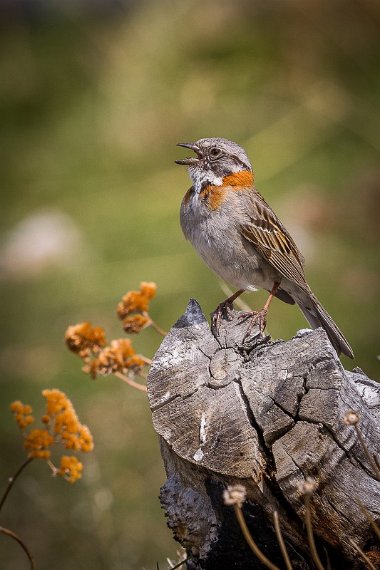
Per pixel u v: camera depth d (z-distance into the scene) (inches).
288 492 191.8
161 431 202.1
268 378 199.0
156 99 614.5
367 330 449.4
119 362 255.4
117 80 646.5
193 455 196.7
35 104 673.6
